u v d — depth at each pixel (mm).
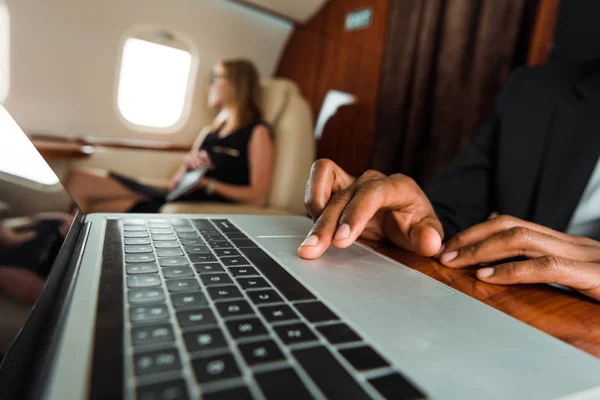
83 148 2100
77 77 2293
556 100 851
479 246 474
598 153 767
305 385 191
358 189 466
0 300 227
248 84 2070
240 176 1921
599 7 1373
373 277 379
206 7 2527
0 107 427
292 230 535
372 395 190
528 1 1670
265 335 235
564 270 400
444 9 1983
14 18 2045
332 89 2697
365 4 2447
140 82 2492
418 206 532
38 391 170
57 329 221
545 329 329
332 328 255
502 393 208
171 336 222
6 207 299
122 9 2271
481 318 305
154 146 2420
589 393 222
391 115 2254
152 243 414
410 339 255
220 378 188
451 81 1949
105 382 178
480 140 966
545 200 794
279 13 2738
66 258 343
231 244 442
